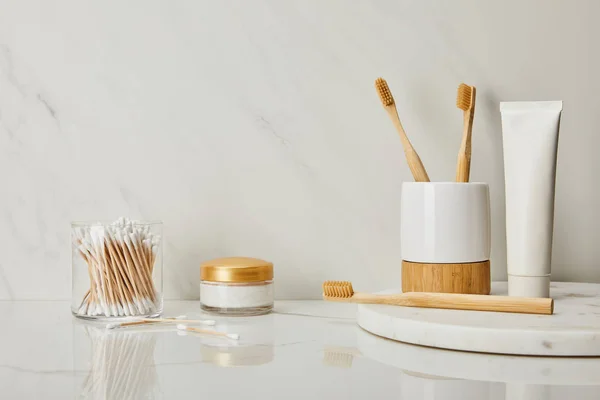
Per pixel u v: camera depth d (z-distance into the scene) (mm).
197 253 942
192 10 930
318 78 933
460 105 834
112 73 933
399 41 933
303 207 939
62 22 930
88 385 539
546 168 759
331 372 571
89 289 800
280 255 942
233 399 497
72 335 731
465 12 933
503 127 777
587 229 941
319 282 943
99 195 938
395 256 938
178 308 886
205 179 938
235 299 828
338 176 936
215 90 935
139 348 668
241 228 941
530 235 761
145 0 929
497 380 543
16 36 932
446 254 761
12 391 525
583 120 938
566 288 865
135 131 935
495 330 617
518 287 767
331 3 931
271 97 935
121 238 783
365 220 938
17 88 935
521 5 934
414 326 657
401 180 935
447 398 497
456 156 937
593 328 617
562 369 575
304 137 935
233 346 678
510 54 936
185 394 510
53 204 938
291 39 932
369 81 933
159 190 938
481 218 773
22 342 697
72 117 935
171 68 933
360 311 747
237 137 937
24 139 936
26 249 940
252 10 932
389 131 934
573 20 935
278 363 605
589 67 937
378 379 549
